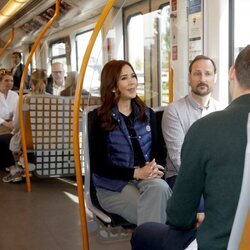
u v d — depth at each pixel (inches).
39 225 140.9
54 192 184.2
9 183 202.2
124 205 94.1
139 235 72.4
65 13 230.1
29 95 179.5
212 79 110.3
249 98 51.3
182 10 136.6
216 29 124.2
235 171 49.3
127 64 100.6
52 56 276.2
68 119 183.2
